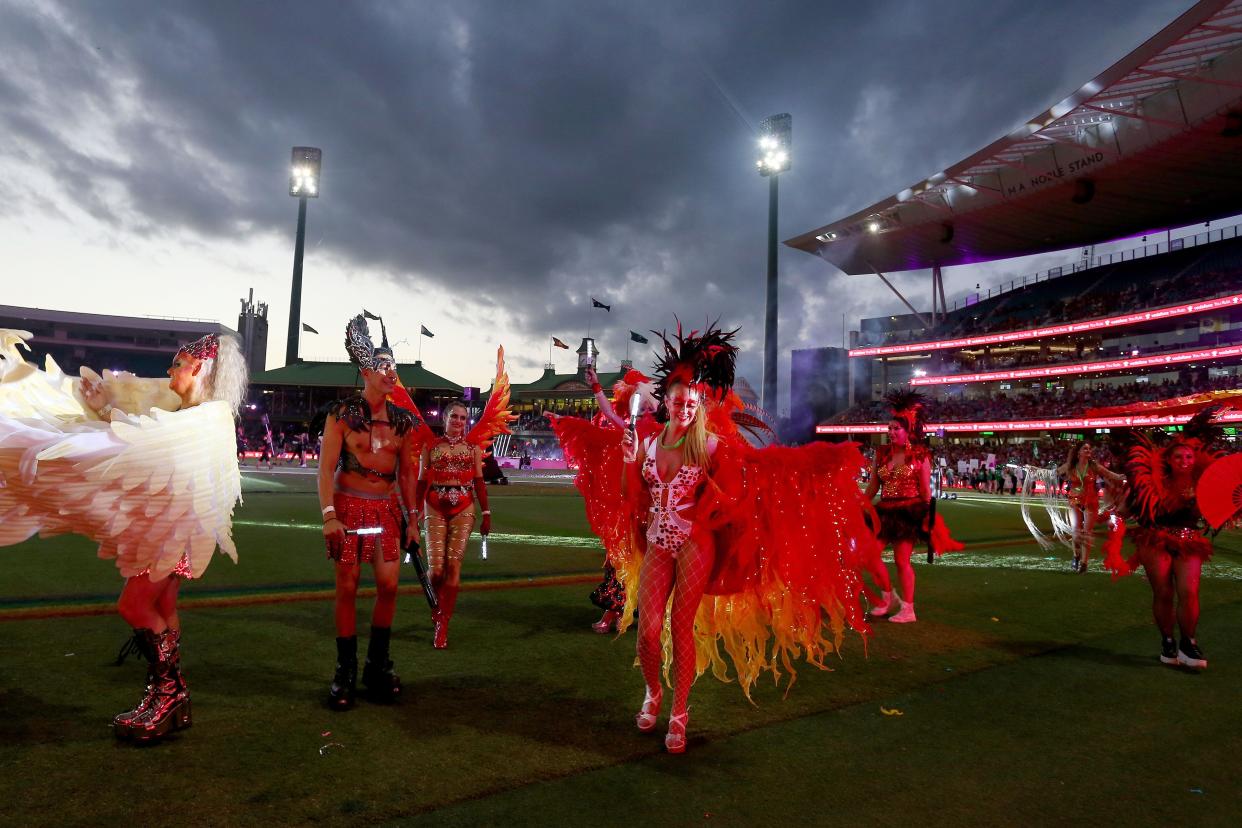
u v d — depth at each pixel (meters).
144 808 2.93
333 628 5.81
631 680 4.84
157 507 3.56
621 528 5.02
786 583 4.44
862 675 5.12
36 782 3.12
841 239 59.12
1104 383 50.75
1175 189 43.00
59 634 5.38
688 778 3.39
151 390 4.09
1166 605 5.51
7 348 3.88
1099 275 57.12
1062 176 43.06
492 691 4.54
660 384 4.21
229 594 6.93
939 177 44.56
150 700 3.64
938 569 10.23
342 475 4.29
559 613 6.73
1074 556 10.52
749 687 4.81
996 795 3.29
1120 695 4.74
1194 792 3.36
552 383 75.50
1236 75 32.41
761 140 43.81
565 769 3.44
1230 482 5.14
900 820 3.04
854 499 4.40
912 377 58.91
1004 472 34.94
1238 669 5.37
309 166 70.19
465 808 3.02
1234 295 40.62
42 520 3.51
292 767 3.36
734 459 4.20
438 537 5.64
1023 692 4.77
